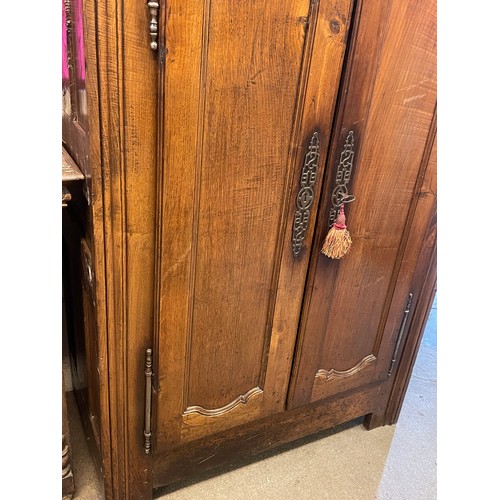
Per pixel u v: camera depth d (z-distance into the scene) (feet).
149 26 2.33
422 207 3.77
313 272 3.49
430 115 3.39
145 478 3.74
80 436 4.43
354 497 4.16
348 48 2.83
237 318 3.40
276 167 2.97
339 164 3.17
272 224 3.16
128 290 2.96
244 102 2.68
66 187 3.28
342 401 4.47
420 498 4.20
